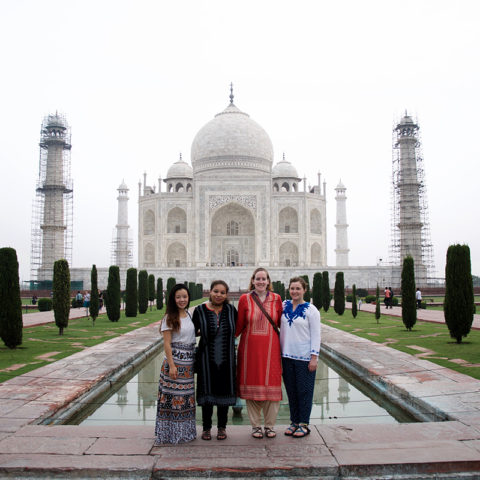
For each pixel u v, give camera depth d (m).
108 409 11.91
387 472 7.11
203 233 79.56
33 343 20.56
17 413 9.82
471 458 7.28
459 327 19.28
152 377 15.66
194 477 7.01
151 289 45.22
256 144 87.94
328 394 13.36
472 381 12.30
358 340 20.61
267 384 8.16
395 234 76.00
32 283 75.69
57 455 7.54
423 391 11.25
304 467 7.06
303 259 80.12
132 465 7.16
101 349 18.59
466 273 19.48
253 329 8.30
